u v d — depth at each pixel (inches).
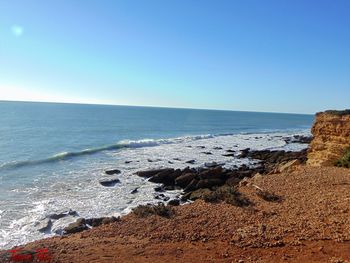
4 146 1764.3
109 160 1486.2
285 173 727.7
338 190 558.3
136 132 2947.8
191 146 2028.8
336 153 983.0
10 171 1198.9
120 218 499.5
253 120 6304.1
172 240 396.8
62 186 1006.4
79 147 1868.8
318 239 378.3
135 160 1496.1
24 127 2736.2
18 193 924.0
